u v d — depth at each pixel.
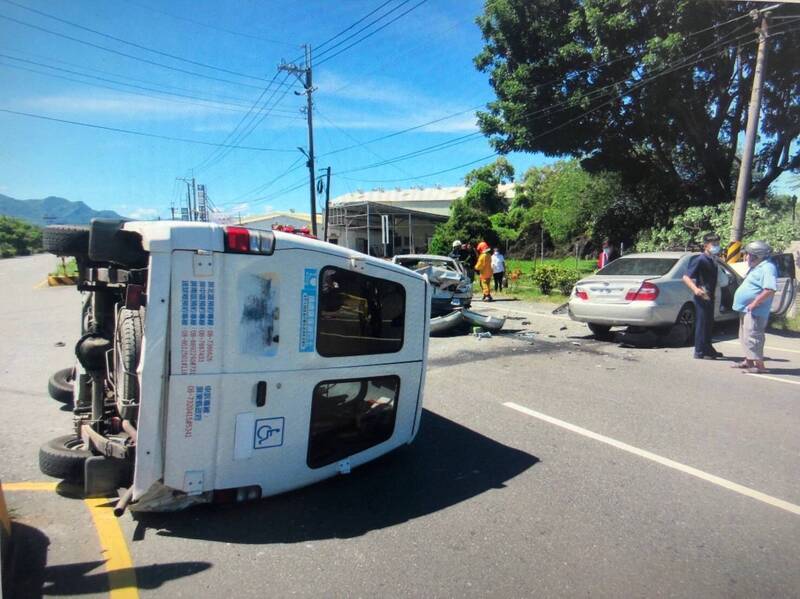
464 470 4.57
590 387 7.15
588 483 4.33
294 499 4.01
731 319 11.50
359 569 3.17
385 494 4.12
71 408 6.11
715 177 23.03
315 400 3.90
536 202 46.81
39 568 3.10
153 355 3.30
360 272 4.03
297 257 3.68
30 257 49.84
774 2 14.22
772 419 5.85
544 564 3.23
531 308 15.63
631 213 28.22
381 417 4.47
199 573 3.10
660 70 18.59
